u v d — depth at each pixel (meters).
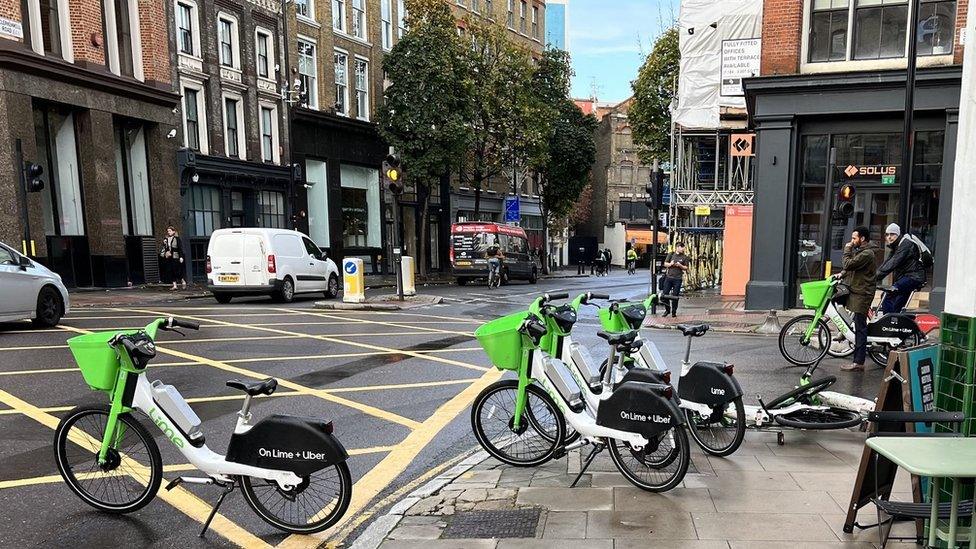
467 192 37.72
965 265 3.20
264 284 16.20
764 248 14.47
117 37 19.77
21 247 16.17
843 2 13.67
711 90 21.50
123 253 19.53
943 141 13.05
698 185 25.45
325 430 3.62
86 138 18.50
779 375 7.93
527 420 4.79
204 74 22.44
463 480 4.47
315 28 27.27
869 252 7.96
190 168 21.50
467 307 16.34
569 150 37.81
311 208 27.45
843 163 14.02
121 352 3.82
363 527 3.86
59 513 4.03
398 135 28.00
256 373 7.94
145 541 3.68
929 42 13.10
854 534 3.52
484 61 29.31
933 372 3.65
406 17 31.11
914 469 2.55
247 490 3.78
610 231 57.94
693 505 3.94
